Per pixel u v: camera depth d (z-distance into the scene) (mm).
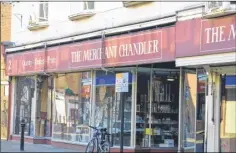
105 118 16688
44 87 20422
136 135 15594
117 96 16234
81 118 17906
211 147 12703
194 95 14445
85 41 16797
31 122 20891
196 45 12484
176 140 15859
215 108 12719
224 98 12664
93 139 15305
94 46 16281
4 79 22656
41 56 19375
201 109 13289
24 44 20609
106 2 16469
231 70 12422
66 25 18484
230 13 11609
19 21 21688
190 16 12719
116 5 16016
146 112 15758
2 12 22641
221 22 11852
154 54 13930
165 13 13914
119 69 15984
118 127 16094
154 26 14016
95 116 17172
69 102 18719
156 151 15617
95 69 16969
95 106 17234
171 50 13398
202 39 12336
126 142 15766
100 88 17062
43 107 20359
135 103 15594
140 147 15531
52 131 19547
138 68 15617
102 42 15906
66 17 18516
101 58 15930
